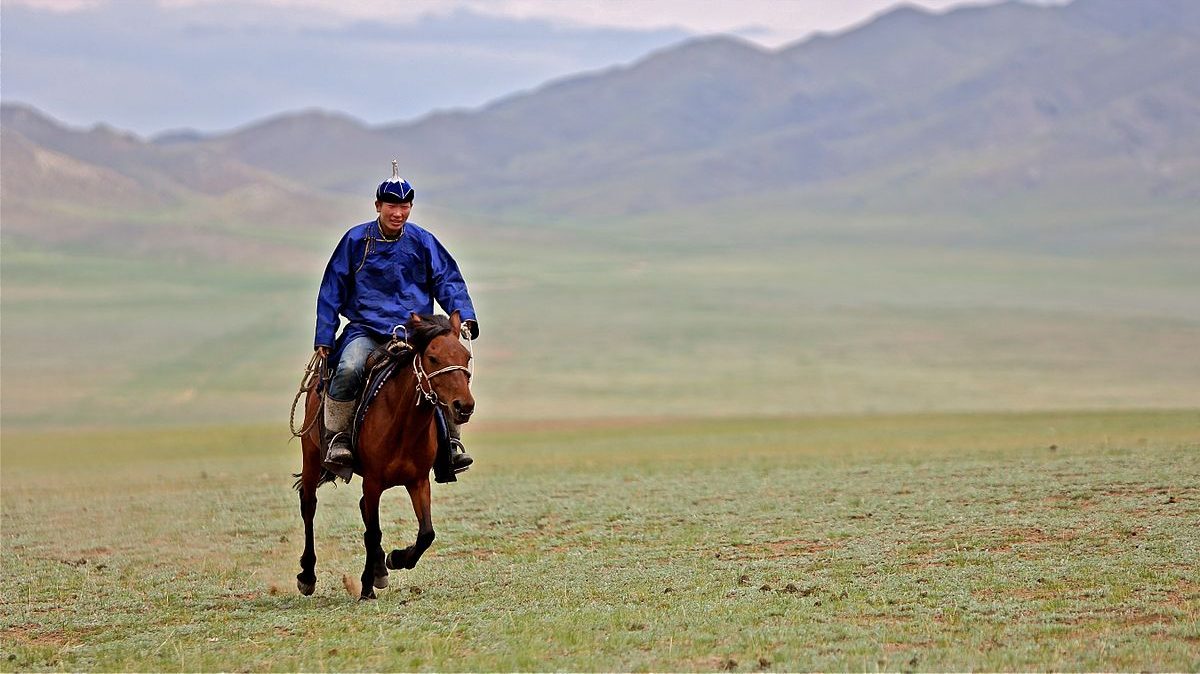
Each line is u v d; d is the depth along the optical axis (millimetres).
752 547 14539
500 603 11930
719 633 10430
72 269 170500
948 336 117312
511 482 23547
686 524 16438
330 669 9820
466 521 17844
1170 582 11484
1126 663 9133
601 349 112938
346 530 17688
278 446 47531
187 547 16844
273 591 13453
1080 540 13570
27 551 17047
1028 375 93062
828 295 153875
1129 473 18422
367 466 12062
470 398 11422
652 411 75812
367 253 12227
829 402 79438
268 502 21656
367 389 11984
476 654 10094
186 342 113000
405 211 12195
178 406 82250
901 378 92312
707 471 24625
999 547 13617
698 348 112812
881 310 137375
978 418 52219
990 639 9953
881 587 11883
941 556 13289
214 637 11234
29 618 12383
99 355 105438
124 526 19281
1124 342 111188
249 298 146875
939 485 18766
